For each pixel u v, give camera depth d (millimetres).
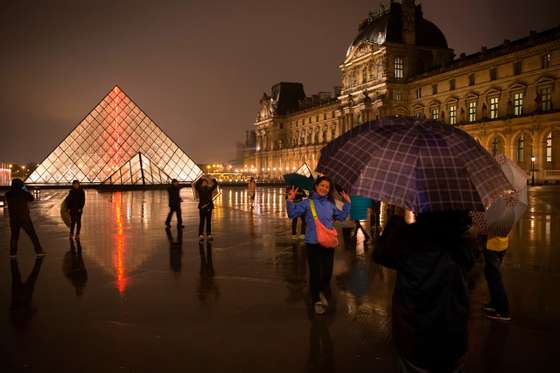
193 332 8773
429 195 5324
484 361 7504
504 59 79250
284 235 21906
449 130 5996
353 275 13312
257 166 184250
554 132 70250
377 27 105875
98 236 21875
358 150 6094
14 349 7973
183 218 30312
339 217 10117
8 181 107062
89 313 9922
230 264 15055
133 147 91812
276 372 7125
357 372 7125
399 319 5113
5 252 17578
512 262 14797
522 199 8984
